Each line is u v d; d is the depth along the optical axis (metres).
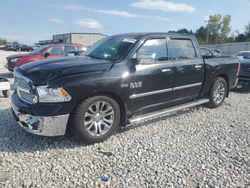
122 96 4.71
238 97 8.76
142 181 3.46
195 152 4.32
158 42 5.40
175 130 5.29
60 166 3.78
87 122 4.40
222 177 3.58
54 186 3.31
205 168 3.81
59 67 4.38
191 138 4.91
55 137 4.73
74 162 3.91
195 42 6.20
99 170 3.71
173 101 5.71
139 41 5.09
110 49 5.22
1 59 26.22
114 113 4.66
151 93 5.16
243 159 4.10
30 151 4.21
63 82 4.12
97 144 4.52
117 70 4.64
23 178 3.46
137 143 4.61
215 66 6.55
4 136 4.76
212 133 5.18
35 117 4.17
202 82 6.30
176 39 5.75
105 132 4.60
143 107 5.14
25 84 4.41
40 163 3.86
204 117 6.18
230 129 5.43
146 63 4.99
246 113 6.66
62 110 4.14
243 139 4.91
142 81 4.96
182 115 6.27
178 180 3.49
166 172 3.69
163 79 5.32
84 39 47.12
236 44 52.19
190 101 6.28
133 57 4.92
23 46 55.47
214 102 6.84
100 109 4.52
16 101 4.59
